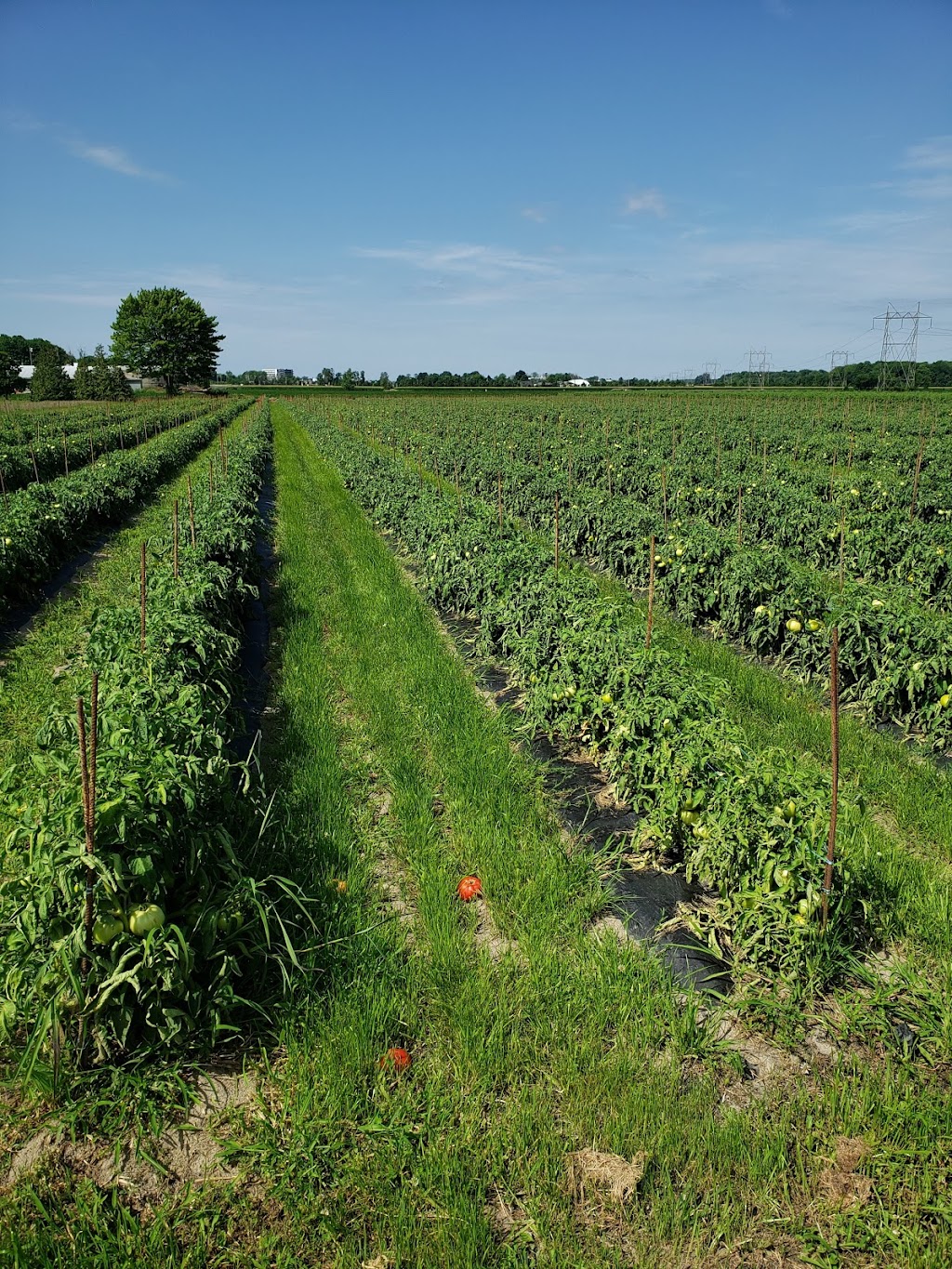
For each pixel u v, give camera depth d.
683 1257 3.02
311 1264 2.98
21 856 3.86
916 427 34.75
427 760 7.10
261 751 7.19
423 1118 3.54
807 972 4.35
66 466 23.20
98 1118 3.58
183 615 7.41
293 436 46.59
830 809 4.41
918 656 7.58
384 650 9.77
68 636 10.24
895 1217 3.15
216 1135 3.51
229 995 3.86
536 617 8.87
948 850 5.75
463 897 5.02
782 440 31.05
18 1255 2.92
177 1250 3.01
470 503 16.08
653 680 6.16
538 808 6.16
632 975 4.41
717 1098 3.69
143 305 117.31
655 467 22.84
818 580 10.31
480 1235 3.02
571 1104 3.61
